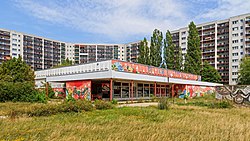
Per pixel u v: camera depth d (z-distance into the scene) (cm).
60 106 1912
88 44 14825
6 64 4631
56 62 13725
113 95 3903
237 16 9400
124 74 3550
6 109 2002
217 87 3288
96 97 3994
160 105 2314
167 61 7688
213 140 921
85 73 3700
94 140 899
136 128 1168
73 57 14538
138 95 4544
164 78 4553
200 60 7312
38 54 12838
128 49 14900
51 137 941
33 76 4956
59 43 14012
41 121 1397
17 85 3209
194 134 1027
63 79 4181
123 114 1806
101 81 4041
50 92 4647
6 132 1032
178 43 11425
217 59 10150
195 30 7438
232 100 3108
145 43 8044
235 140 922
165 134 1001
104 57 14912
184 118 1541
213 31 10438
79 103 2088
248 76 6494
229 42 9544
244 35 9088
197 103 3097
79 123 1304
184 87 5391
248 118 1636
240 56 9181
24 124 1263
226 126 1238
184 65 7412
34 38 12706
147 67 4250
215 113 1917
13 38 11756
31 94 3177
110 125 1261
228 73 9738
